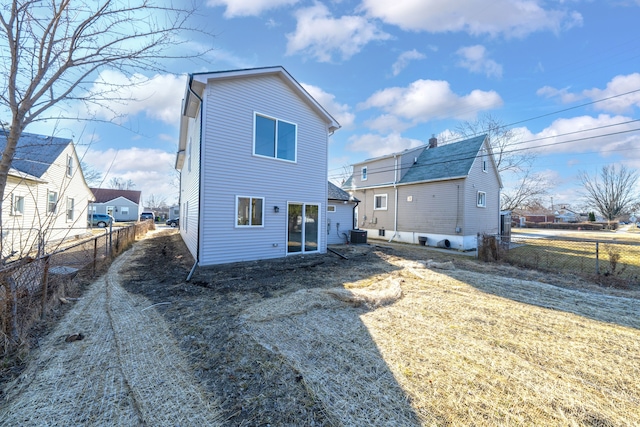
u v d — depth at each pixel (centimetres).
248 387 236
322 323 376
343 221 1440
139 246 1169
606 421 203
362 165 1922
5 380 234
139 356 282
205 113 721
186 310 412
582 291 566
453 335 346
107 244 926
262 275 640
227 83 759
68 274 500
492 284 611
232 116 767
